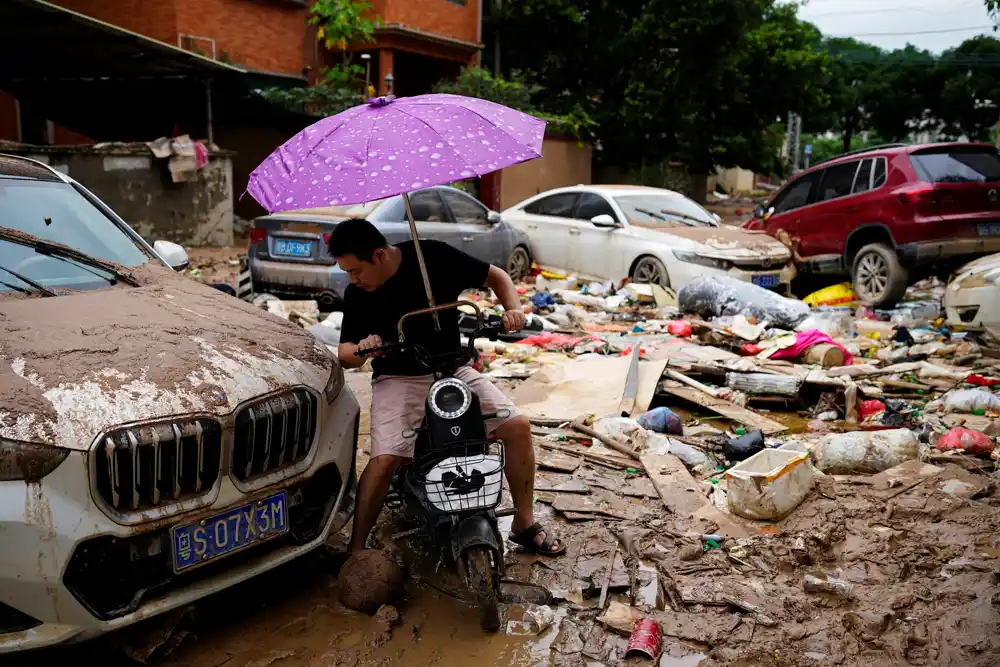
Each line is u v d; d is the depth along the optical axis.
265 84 17.52
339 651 3.09
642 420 5.61
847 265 10.66
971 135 59.09
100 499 2.60
